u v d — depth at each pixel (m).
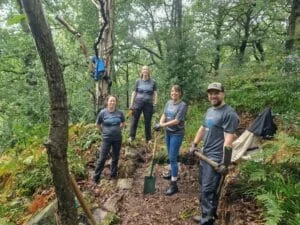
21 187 7.14
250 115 9.47
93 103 10.58
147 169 7.73
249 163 5.57
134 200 6.32
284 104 8.94
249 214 4.67
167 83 11.61
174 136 6.38
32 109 11.84
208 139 4.91
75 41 14.81
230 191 5.35
